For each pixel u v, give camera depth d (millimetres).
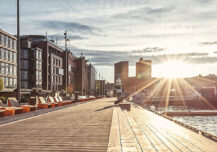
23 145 7000
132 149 6418
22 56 72750
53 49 95938
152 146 6949
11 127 10688
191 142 8000
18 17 20609
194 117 61938
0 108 15266
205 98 120500
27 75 73625
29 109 18359
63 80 104000
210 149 6891
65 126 10883
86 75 152875
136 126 11422
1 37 59656
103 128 10188
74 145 6914
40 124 11680
